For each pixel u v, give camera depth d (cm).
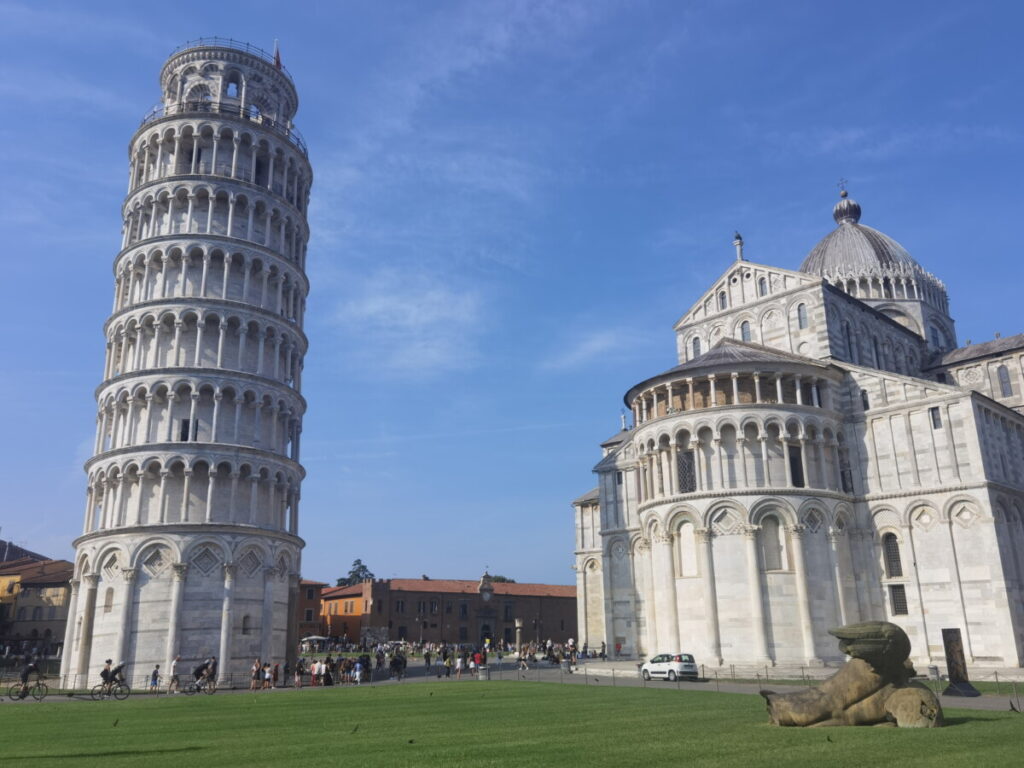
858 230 9394
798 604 5775
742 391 6331
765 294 7588
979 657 5706
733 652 5731
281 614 6700
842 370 6762
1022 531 6219
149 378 6750
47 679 6512
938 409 6206
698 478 6166
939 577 5981
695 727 2564
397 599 14212
